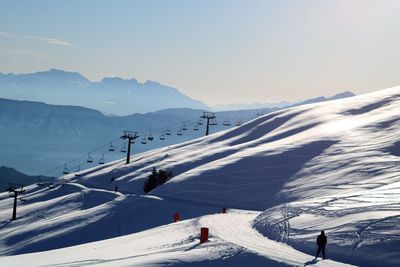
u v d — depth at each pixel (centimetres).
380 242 2852
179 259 2928
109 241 4444
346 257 2830
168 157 11331
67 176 13525
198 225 4247
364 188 5575
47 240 6450
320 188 6078
